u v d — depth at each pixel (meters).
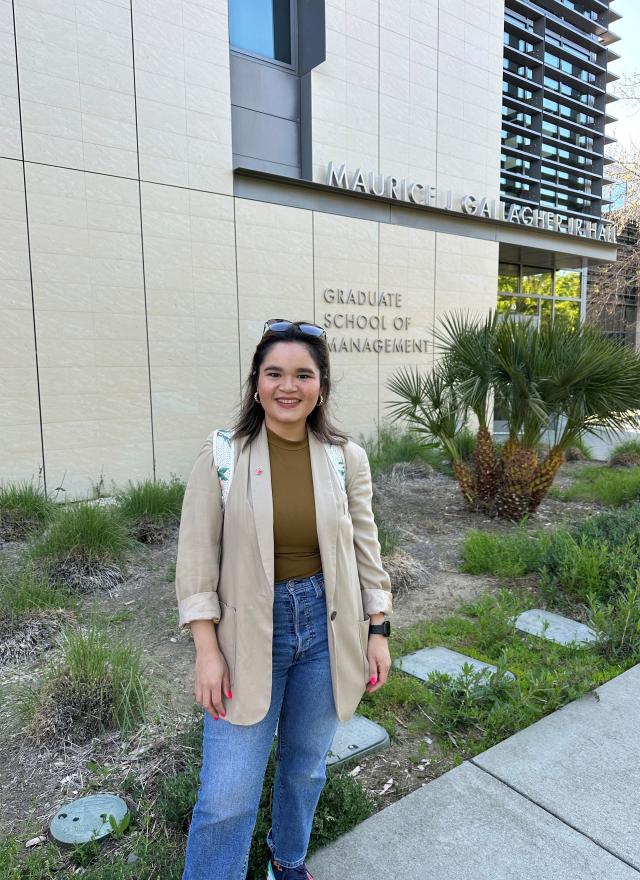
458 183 11.26
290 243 8.92
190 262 7.91
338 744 2.73
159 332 7.72
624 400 6.16
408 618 4.23
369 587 1.84
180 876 1.93
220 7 7.88
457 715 2.91
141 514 5.96
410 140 10.44
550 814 2.30
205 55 7.80
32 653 3.63
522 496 6.73
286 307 8.95
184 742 2.62
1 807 2.38
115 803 2.34
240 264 8.39
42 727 2.79
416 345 10.74
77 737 2.79
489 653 3.64
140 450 7.68
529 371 6.38
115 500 6.51
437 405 7.06
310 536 1.66
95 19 6.96
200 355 8.09
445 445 7.25
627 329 21.16
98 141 7.09
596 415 6.47
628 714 2.96
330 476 1.71
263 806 2.17
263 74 8.89
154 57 7.41
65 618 4.04
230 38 8.59
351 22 9.44
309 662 1.71
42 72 6.66
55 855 2.12
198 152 7.86
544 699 3.02
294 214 8.94
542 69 14.41
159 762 2.55
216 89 7.94
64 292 6.98
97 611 4.27
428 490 8.20
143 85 7.36
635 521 5.36
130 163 7.34
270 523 1.60
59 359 7.01
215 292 8.18
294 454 1.71
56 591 4.31
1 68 6.42
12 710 3.05
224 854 1.58
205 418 8.19
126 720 2.79
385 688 3.20
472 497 7.08
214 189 8.05
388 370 10.38
